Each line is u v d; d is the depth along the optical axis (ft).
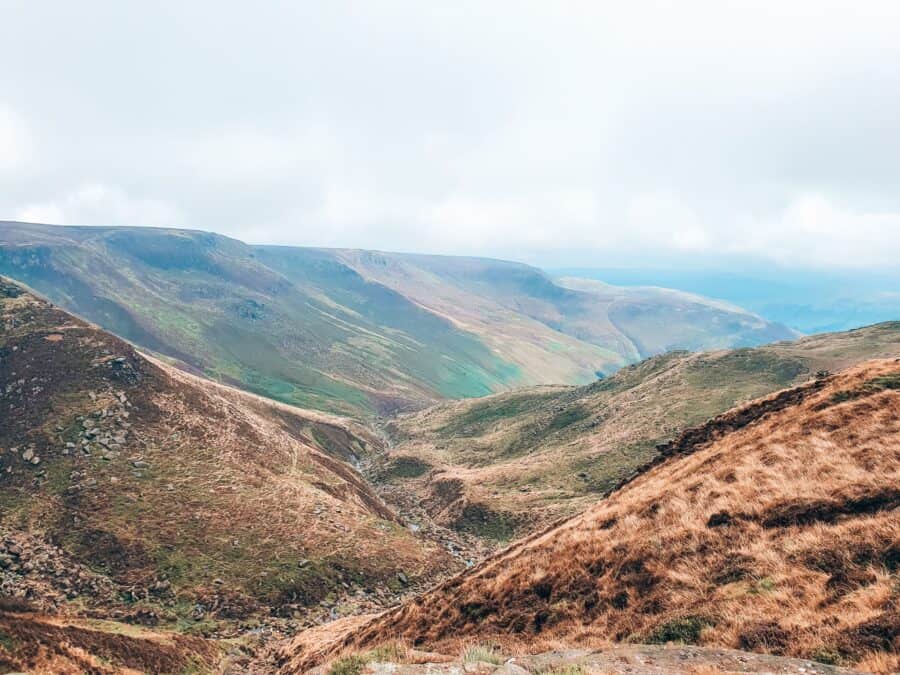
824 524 63.93
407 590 284.20
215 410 401.90
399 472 618.44
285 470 375.86
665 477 110.83
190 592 237.45
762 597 56.54
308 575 266.98
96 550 248.93
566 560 85.81
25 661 113.80
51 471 290.35
